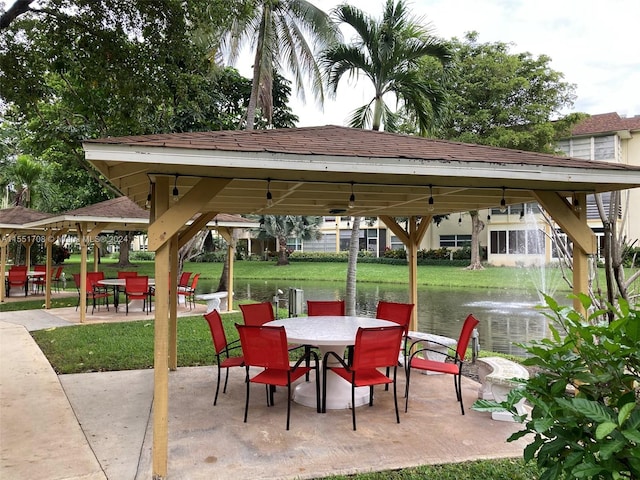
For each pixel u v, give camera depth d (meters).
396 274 26.73
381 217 7.50
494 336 10.10
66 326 9.91
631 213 22.27
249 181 4.27
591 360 2.25
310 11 12.95
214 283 24.53
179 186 4.63
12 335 8.84
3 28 6.67
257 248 40.53
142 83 7.46
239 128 16.45
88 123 11.50
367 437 4.08
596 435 1.73
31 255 22.78
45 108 11.44
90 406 4.95
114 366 6.65
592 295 4.34
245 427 4.30
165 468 3.31
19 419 4.54
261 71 13.16
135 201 6.12
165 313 3.37
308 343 4.53
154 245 3.38
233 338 8.80
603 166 3.94
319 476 3.35
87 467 3.51
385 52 9.66
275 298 10.28
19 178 23.00
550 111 21.30
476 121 21.00
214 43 12.31
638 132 23.78
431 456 3.69
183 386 5.64
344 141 4.29
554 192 4.39
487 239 27.95
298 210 6.98
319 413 4.70
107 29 7.10
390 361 4.41
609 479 1.90
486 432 4.21
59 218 9.91
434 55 9.93
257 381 4.34
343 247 38.19
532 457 2.22
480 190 4.91
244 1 7.89
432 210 6.74
